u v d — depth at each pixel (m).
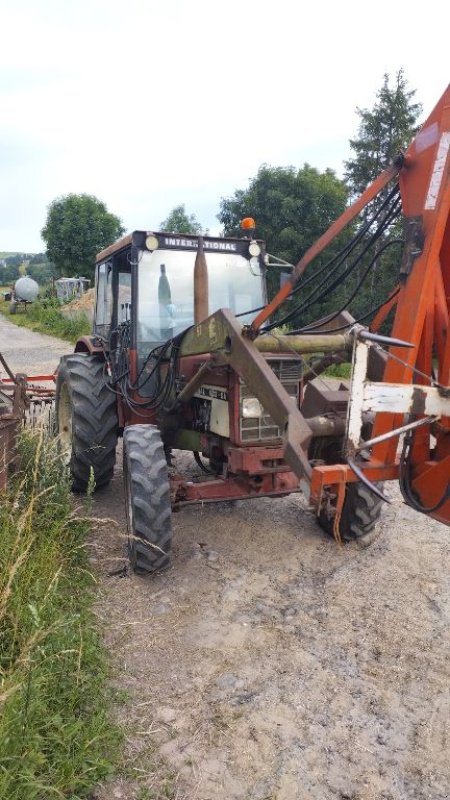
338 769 2.54
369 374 3.94
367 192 3.10
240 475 4.31
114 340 5.44
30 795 2.10
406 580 4.08
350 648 3.34
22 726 2.27
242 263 5.39
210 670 3.14
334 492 3.46
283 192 22.72
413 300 2.94
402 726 2.78
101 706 2.72
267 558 4.38
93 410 5.32
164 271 5.08
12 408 4.77
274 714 2.84
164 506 3.92
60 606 3.43
